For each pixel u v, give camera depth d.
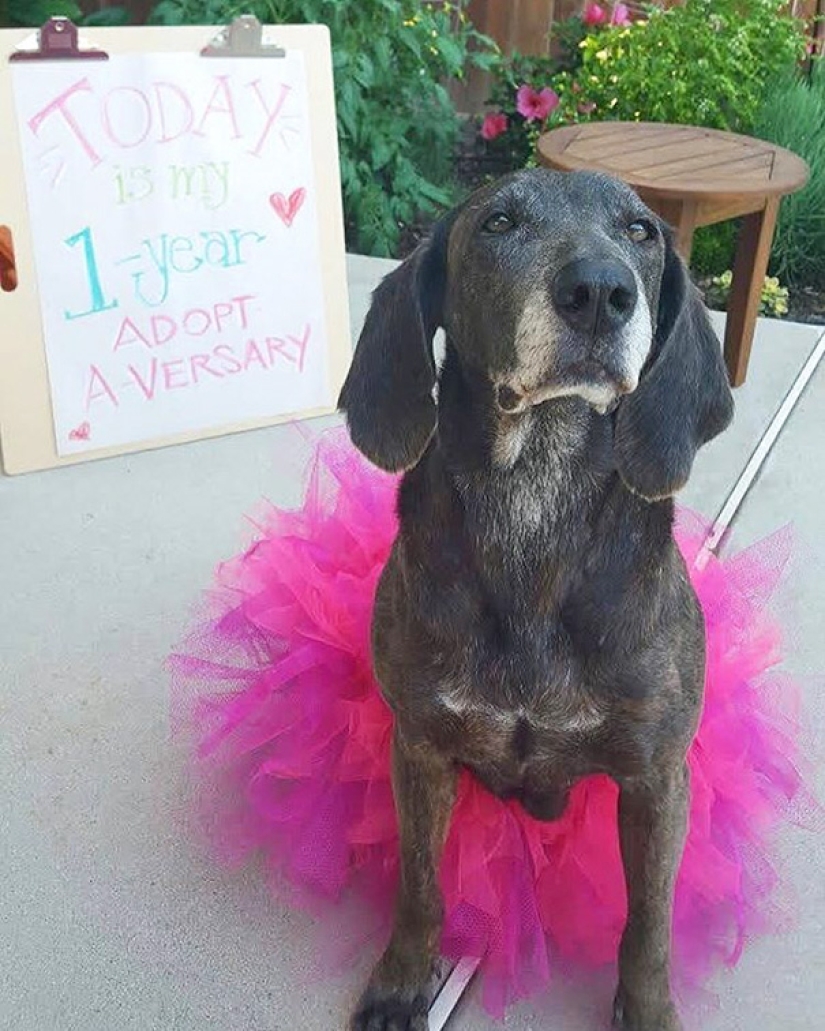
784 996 1.89
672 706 1.70
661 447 1.70
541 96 5.82
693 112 5.36
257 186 3.36
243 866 2.12
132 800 2.24
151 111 3.19
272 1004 1.87
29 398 3.18
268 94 3.34
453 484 1.71
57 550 2.93
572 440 1.65
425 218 5.79
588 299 1.47
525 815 2.03
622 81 5.40
